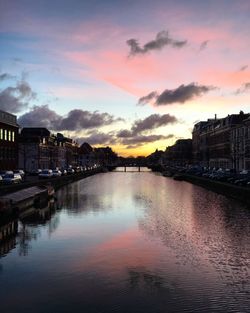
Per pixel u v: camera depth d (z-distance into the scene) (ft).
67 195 232.94
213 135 513.86
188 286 70.59
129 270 79.25
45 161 467.11
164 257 88.28
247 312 60.44
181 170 480.64
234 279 73.92
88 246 98.94
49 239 107.45
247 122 361.51
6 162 309.22
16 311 60.95
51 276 75.87
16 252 93.56
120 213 154.10
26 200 166.91
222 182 253.03
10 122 322.55
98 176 522.06
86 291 68.33
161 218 140.15
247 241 102.99
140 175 556.92
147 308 61.72
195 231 116.06
